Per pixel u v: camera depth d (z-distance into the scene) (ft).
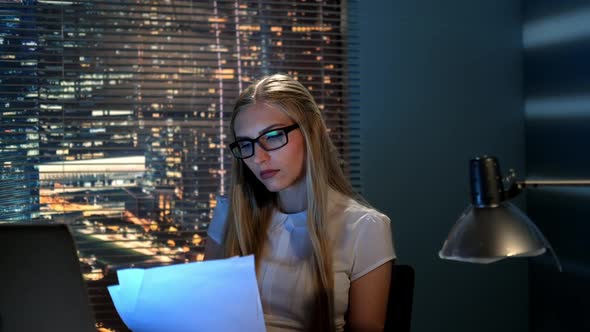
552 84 9.91
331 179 6.40
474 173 3.66
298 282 5.87
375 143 10.11
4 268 2.96
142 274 3.63
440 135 10.36
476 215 3.60
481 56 10.55
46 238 2.96
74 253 2.99
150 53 9.43
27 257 2.97
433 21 10.38
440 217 10.30
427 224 10.25
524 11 10.65
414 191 10.21
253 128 5.72
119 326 9.16
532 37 10.43
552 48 9.88
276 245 6.15
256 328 3.65
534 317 10.48
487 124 10.55
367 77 10.11
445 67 10.41
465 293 10.37
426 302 10.23
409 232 10.18
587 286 9.18
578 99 9.25
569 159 9.52
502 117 10.62
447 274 10.32
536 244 3.47
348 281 6.02
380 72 10.17
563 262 9.73
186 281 3.54
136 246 9.32
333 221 6.15
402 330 5.85
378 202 10.09
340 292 5.95
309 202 5.86
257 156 5.72
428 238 10.25
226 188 9.62
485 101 10.56
